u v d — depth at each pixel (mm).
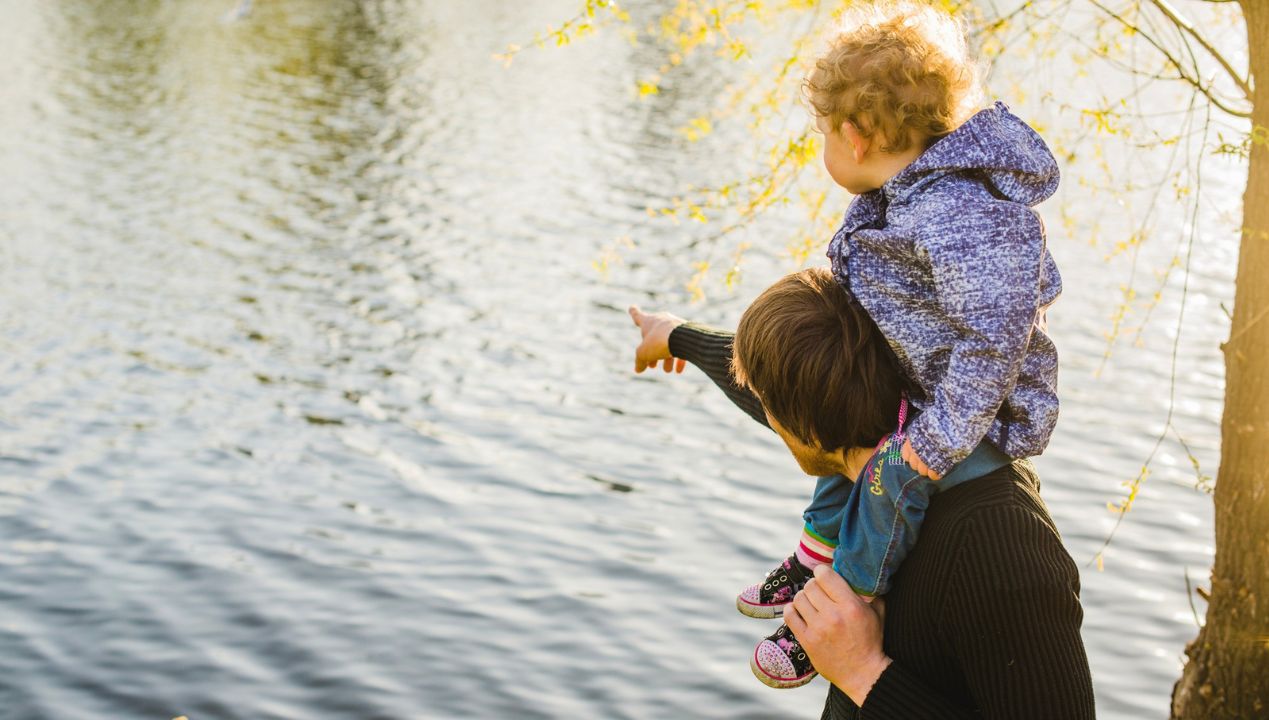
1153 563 7918
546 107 26109
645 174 20562
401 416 10859
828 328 1770
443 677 6676
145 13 37438
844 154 1817
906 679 1739
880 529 1762
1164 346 12141
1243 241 2510
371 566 7984
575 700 6469
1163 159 13570
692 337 2359
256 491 9203
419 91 27781
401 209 18703
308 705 6418
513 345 12820
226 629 7168
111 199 18922
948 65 1738
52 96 26234
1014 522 1662
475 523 8680
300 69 29922
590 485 9375
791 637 2172
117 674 6680
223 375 11867
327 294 14641
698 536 8500
